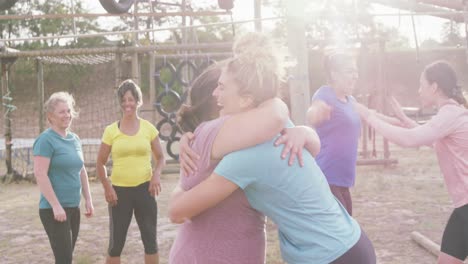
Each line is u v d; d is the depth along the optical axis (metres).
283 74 2.18
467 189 3.62
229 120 2.09
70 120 4.31
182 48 12.47
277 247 6.15
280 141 2.12
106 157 4.82
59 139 4.24
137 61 12.94
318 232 2.14
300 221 2.13
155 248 4.85
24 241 7.28
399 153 16.38
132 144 4.77
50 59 14.16
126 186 4.77
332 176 4.70
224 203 2.14
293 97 6.27
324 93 4.66
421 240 6.23
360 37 12.81
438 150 3.74
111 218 4.82
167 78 31.19
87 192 4.72
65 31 39.34
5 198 10.90
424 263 5.60
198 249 2.18
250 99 2.12
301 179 2.12
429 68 3.68
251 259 2.19
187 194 2.10
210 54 13.98
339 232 2.17
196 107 2.32
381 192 9.83
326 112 4.54
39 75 14.02
